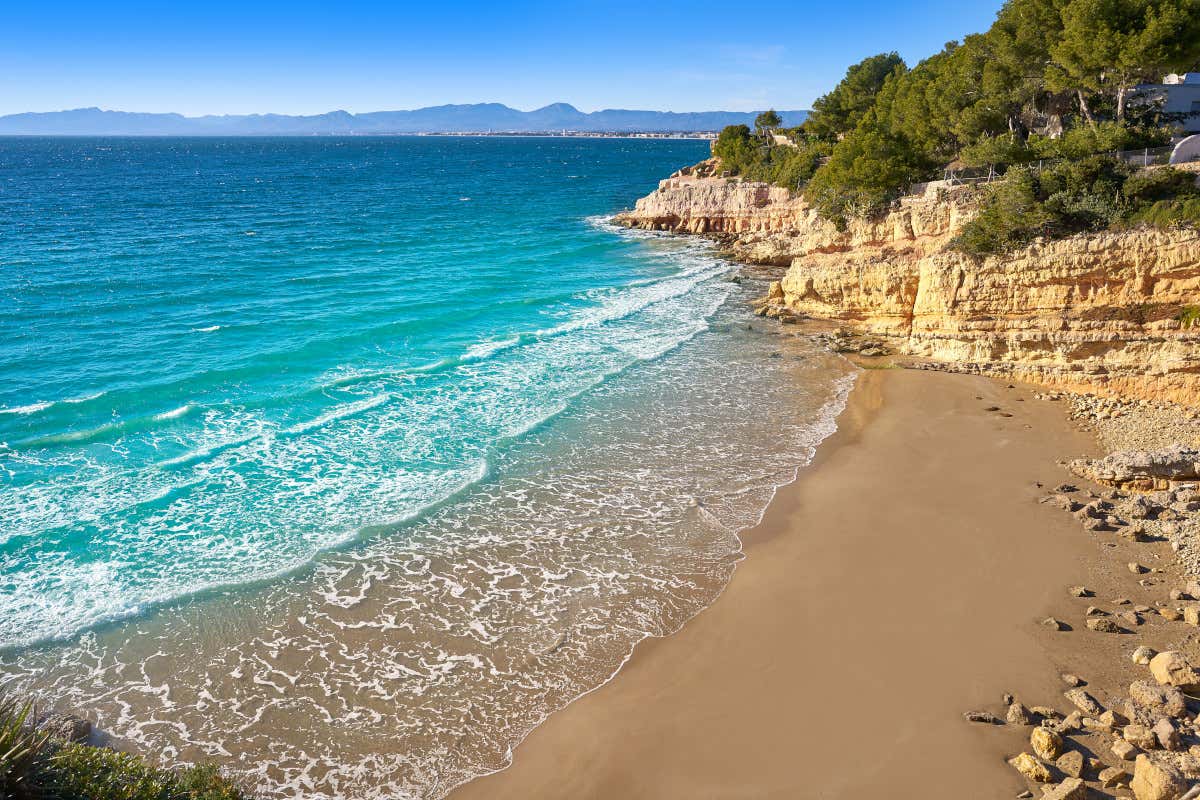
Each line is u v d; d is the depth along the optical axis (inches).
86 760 392.2
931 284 1212.5
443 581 654.5
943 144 2089.1
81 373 1105.4
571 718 499.5
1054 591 605.0
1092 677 504.7
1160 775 385.7
